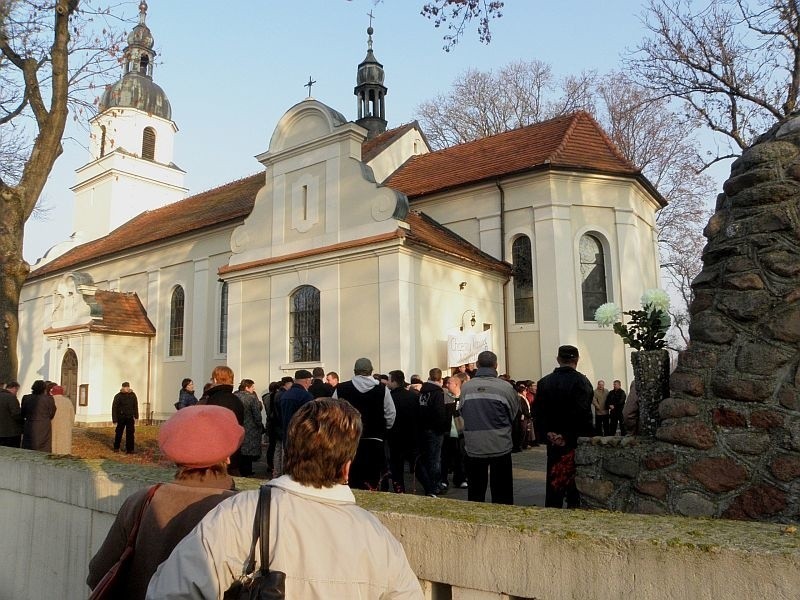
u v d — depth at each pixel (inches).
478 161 819.4
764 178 171.8
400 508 102.7
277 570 69.4
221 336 891.4
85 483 152.6
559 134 773.3
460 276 655.1
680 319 1230.3
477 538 89.9
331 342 619.2
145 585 86.7
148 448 643.5
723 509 158.1
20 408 388.2
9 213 404.2
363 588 70.9
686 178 1155.9
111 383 943.7
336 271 627.5
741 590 70.6
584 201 710.5
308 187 676.7
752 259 167.8
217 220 893.8
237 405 297.0
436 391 345.4
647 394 185.2
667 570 75.1
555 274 683.4
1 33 430.9
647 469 171.9
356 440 78.9
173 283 979.9
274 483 76.5
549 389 232.8
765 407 157.0
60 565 159.0
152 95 1396.4
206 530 73.1
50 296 1245.7
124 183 1341.0
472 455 244.1
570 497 222.1
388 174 919.0
